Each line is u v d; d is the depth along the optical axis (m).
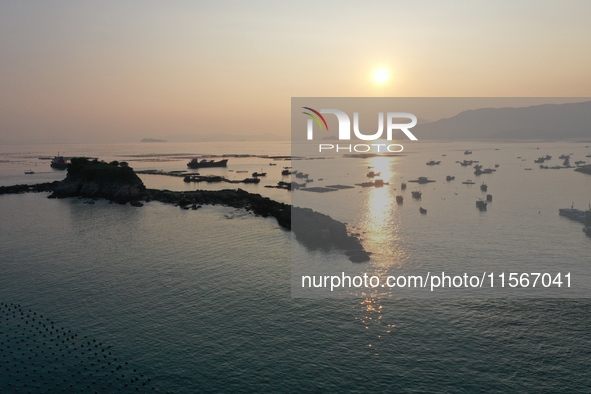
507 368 58.19
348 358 61.03
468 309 74.88
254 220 147.00
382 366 59.09
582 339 64.81
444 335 66.56
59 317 73.19
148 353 62.56
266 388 55.03
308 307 76.12
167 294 81.94
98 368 59.06
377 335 66.81
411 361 60.06
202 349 63.47
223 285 86.06
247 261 100.62
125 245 115.25
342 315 73.19
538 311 73.81
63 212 165.00
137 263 99.81
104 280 89.25
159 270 94.94
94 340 65.94
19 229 135.75
